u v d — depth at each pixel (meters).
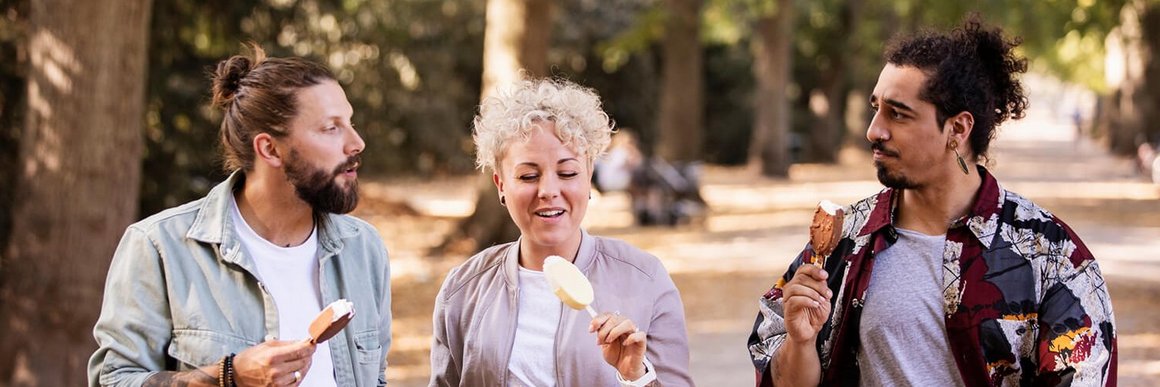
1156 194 22.66
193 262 2.78
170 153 10.80
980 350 2.70
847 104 44.59
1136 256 13.69
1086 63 48.44
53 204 7.12
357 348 2.95
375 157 27.06
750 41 37.88
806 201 22.08
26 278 7.18
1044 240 2.71
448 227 17.45
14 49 9.48
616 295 3.00
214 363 2.65
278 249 2.85
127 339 2.71
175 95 10.80
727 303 11.06
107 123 7.16
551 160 2.88
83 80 7.08
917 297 2.76
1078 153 42.94
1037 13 20.17
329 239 2.91
